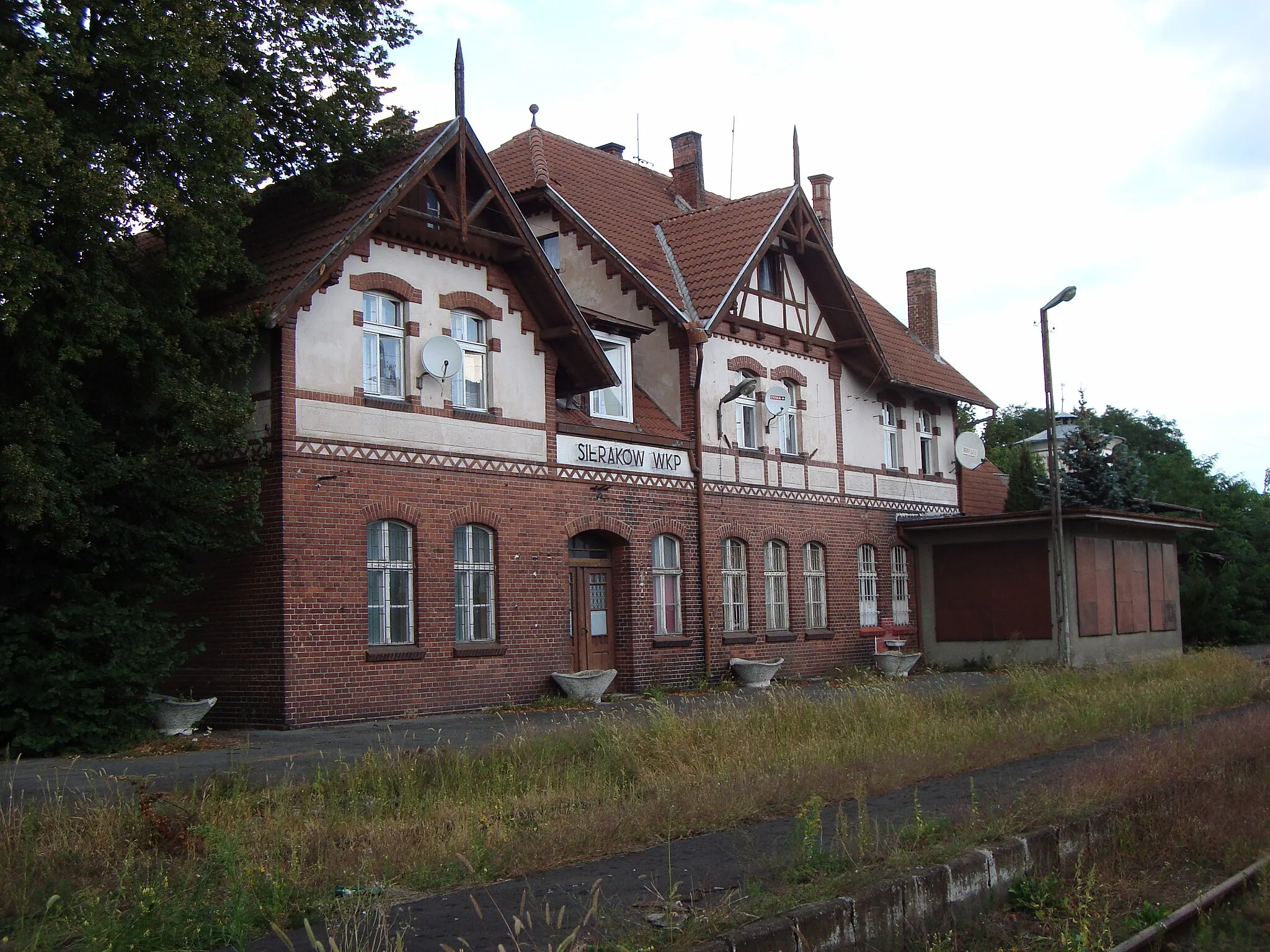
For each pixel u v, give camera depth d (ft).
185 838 27.07
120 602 50.93
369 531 59.06
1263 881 27.02
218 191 49.55
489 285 65.41
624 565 73.26
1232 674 69.51
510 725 53.57
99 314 45.60
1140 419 254.47
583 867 26.45
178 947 20.33
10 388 47.83
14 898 22.11
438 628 60.90
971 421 212.84
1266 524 139.03
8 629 46.80
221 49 51.42
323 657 55.72
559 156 91.97
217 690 56.90
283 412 55.16
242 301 56.18
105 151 46.37
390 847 27.09
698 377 78.95
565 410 72.74
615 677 72.74
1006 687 62.90
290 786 34.27
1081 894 25.54
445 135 61.00
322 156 60.49
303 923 20.36
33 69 44.32
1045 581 94.12
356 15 59.72
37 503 43.83
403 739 48.73
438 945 20.24
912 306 120.57
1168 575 109.60
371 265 59.52
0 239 41.96
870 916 22.26
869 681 78.48
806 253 89.92
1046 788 32.91
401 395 60.90
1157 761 36.50
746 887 23.82
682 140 101.45
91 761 43.68
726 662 79.61
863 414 96.17
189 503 51.21
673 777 38.01
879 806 33.45
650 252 85.56
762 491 84.28
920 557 100.42
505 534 65.00
